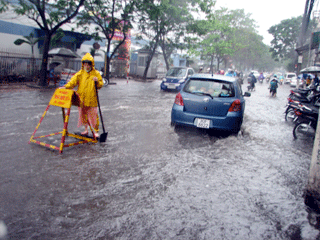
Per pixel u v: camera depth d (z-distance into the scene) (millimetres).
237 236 2639
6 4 16188
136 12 19672
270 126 8336
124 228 2656
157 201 3209
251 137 6660
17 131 5699
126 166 4215
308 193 3322
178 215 2939
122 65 27062
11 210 2824
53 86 14492
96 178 3721
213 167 4430
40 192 3234
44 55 13961
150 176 3904
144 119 7812
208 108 6172
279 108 12852
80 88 5094
